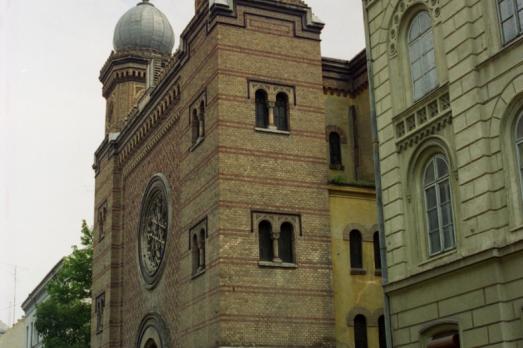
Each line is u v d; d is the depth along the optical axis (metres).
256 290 27.41
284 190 28.94
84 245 53.22
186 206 31.19
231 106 29.02
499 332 17.75
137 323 37.06
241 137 28.83
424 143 21.45
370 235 30.02
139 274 37.28
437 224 20.92
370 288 29.42
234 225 27.83
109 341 39.28
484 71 19.25
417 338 20.72
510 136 18.34
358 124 33.84
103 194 43.94
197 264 29.95
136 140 39.94
